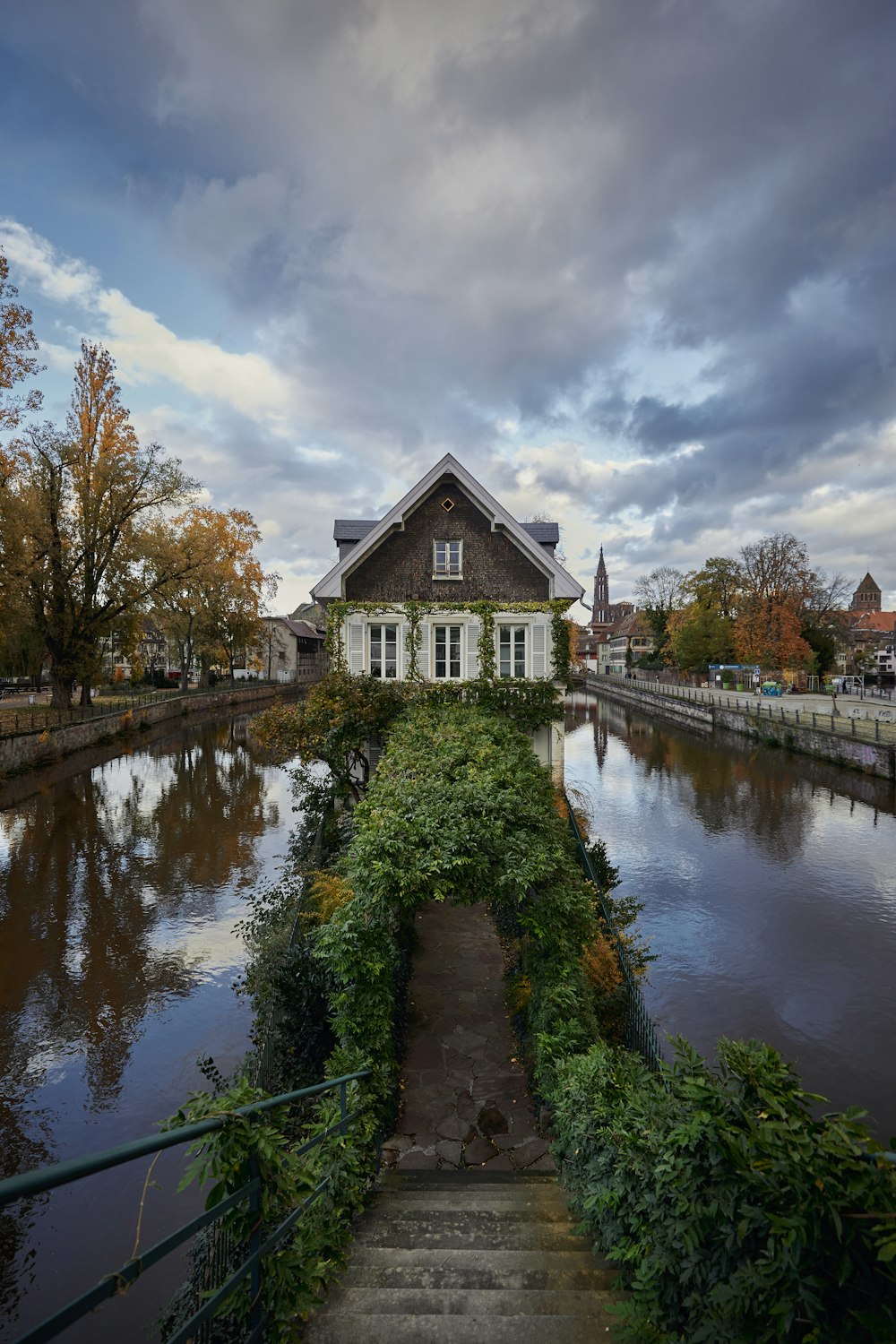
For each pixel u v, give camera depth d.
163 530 40.97
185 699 52.91
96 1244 7.15
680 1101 3.71
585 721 53.31
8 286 25.28
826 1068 10.06
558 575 21.00
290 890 13.73
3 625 32.00
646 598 88.12
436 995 10.84
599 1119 5.03
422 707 17.47
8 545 28.41
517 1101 8.27
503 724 16.39
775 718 38.69
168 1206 7.64
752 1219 2.75
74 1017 11.20
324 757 16.66
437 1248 4.89
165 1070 9.87
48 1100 9.24
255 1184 2.84
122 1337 6.11
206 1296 4.49
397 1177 6.81
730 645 68.50
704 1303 2.88
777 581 61.25
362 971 7.44
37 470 33.50
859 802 25.31
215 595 58.19
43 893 16.44
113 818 23.22
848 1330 2.35
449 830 7.78
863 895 16.47
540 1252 4.70
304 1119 6.88
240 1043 10.48
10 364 26.14
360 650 21.11
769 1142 2.64
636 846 20.36
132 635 41.91
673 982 12.50
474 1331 3.65
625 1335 3.24
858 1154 2.46
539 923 7.95
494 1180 6.86
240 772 31.45
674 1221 3.19
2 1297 6.57
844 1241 2.37
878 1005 11.69
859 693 58.50
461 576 21.39
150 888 16.80
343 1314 3.81
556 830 9.58
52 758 31.16
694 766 32.84
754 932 14.52
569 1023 7.27
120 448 35.53
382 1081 7.19
